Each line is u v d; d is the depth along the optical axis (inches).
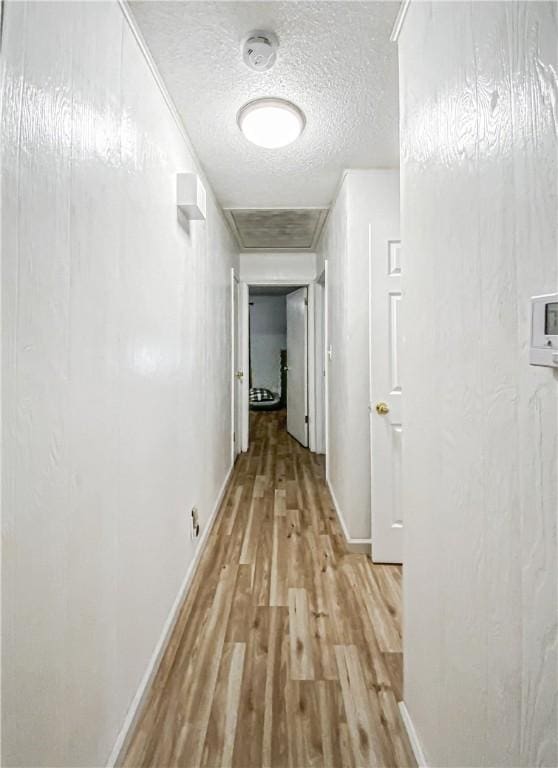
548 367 23.7
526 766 26.1
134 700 52.1
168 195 69.5
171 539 70.9
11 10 28.4
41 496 31.8
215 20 53.9
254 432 249.0
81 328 38.5
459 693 36.0
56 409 34.0
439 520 40.7
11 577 28.3
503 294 28.6
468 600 34.3
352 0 51.3
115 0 47.0
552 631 23.6
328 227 138.3
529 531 25.8
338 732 51.1
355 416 100.0
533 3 24.6
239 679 59.4
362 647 66.0
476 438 32.8
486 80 30.5
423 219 44.8
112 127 46.0
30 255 30.4
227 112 75.4
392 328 94.3
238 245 178.7
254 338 355.9
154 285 61.7
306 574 88.7
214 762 47.6
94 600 41.3
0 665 27.3
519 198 26.5
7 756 27.9
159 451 64.0
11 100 28.3
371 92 69.7
